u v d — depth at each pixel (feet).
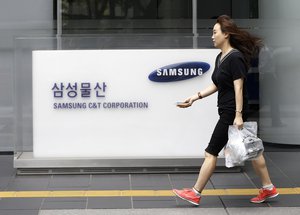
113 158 23.80
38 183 22.81
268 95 29.25
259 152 19.29
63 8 28.04
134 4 28.17
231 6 28.48
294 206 19.93
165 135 23.79
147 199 20.74
